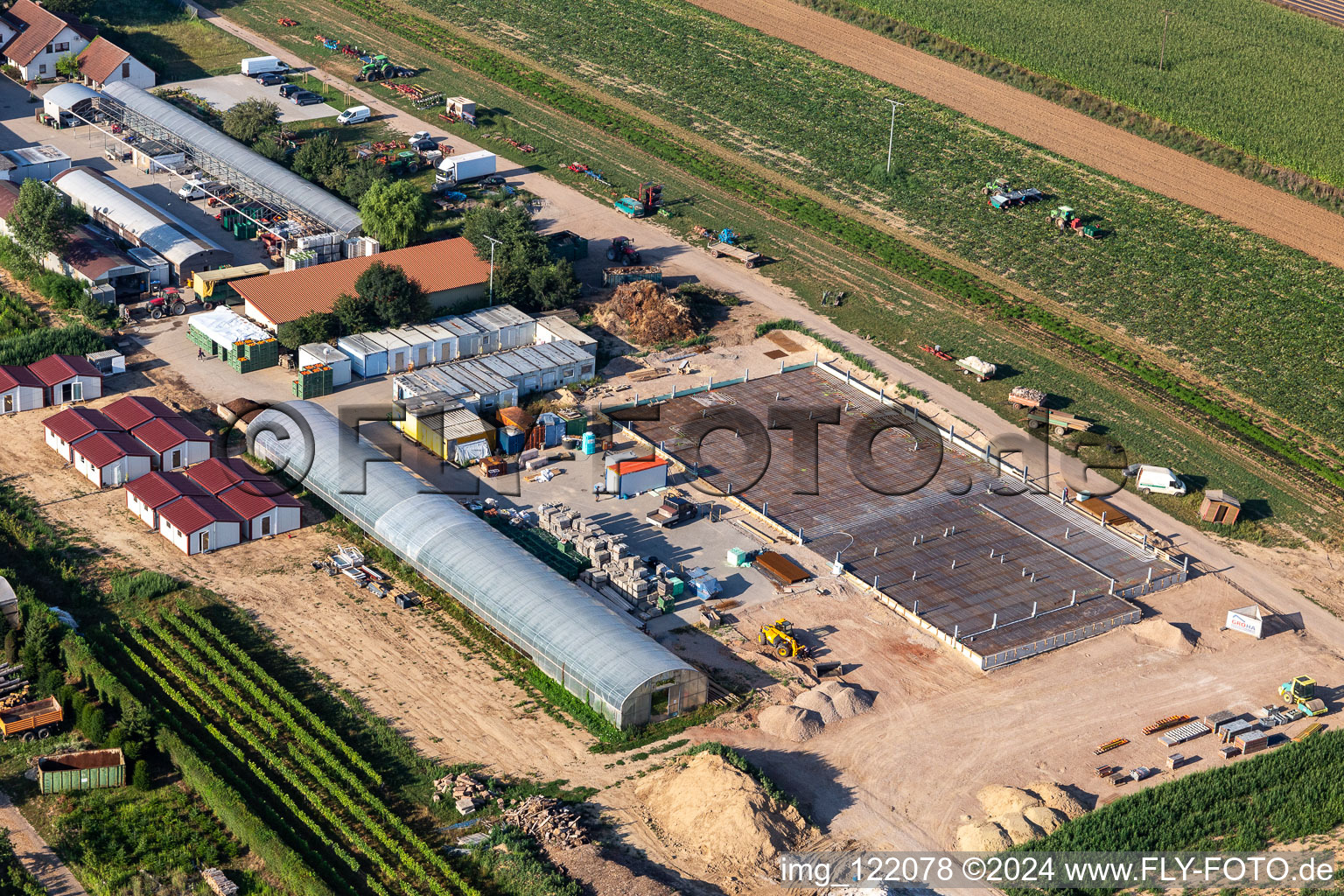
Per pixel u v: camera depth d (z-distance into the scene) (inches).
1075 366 6343.5
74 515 4995.1
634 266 6929.1
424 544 4744.1
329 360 5797.2
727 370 6200.8
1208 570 5123.0
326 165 7440.9
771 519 5221.5
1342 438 5920.3
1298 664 4665.4
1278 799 4028.1
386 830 3759.8
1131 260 7244.1
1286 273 7145.7
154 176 7549.2
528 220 6732.3
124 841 3708.2
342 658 4399.6
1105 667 4603.8
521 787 3946.9
